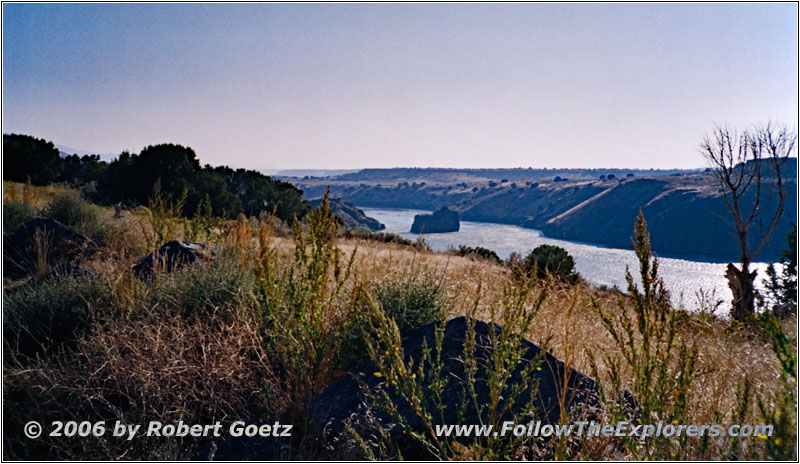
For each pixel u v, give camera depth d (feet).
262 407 11.10
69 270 20.80
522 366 10.82
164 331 12.54
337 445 9.46
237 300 14.19
